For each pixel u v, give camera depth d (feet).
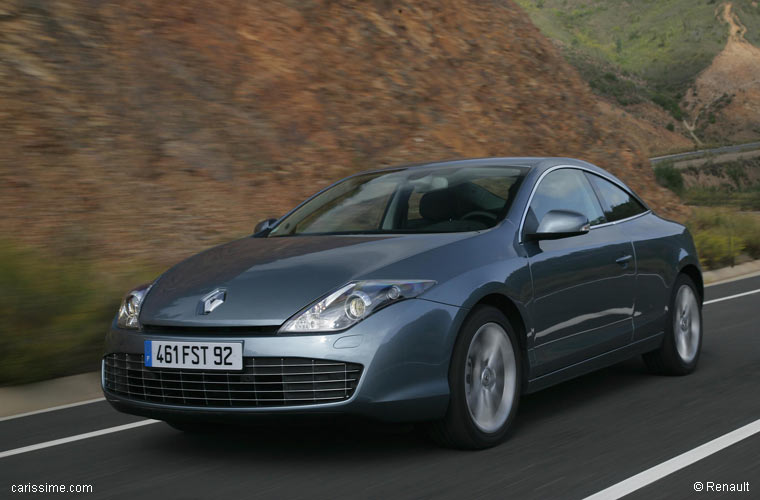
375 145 49.80
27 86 37.68
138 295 14.32
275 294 12.98
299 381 12.35
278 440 14.55
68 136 37.06
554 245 15.75
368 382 12.28
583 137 68.80
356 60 54.85
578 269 15.98
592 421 15.43
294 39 52.24
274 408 12.39
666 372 19.35
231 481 12.47
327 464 13.07
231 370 12.51
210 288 13.53
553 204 16.51
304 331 12.42
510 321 14.61
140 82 41.78
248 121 44.47
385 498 11.50
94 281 23.40
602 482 11.92
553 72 72.02
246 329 12.75
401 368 12.48
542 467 12.69
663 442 13.89
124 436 15.38
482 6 71.10
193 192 38.19
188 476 12.82
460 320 13.12
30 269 21.97
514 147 60.80
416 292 12.92
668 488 11.61
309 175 43.96
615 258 17.21
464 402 13.23
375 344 12.36
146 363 13.20
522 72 68.69
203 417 12.83
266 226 17.83
